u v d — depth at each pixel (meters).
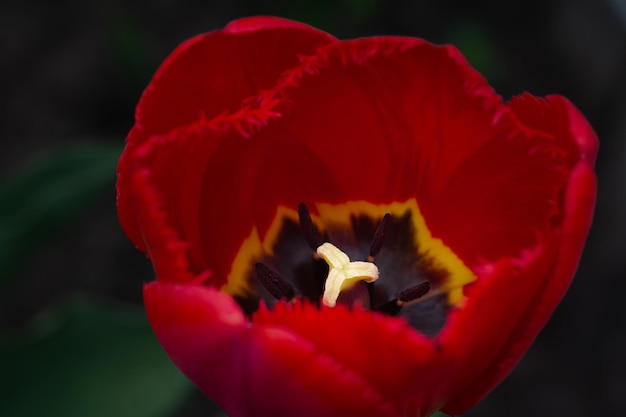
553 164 0.38
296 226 0.42
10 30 0.69
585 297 0.64
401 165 0.41
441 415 0.44
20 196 0.47
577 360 0.62
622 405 0.60
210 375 0.36
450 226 0.41
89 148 0.48
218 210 0.40
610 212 0.65
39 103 0.66
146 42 0.62
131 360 0.47
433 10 0.72
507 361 0.38
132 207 0.38
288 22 0.39
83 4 0.70
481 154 0.40
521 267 0.36
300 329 0.36
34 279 0.61
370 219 0.42
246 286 0.41
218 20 0.70
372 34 0.71
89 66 0.67
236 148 0.40
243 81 0.39
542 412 0.60
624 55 0.68
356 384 0.35
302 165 0.41
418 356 0.36
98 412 0.46
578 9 0.70
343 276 0.39
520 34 0.72
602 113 0.69
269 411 0.36
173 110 0.39
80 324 0.46
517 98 0.39
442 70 0.39
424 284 0.40
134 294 0.61
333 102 0.40
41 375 0.46
